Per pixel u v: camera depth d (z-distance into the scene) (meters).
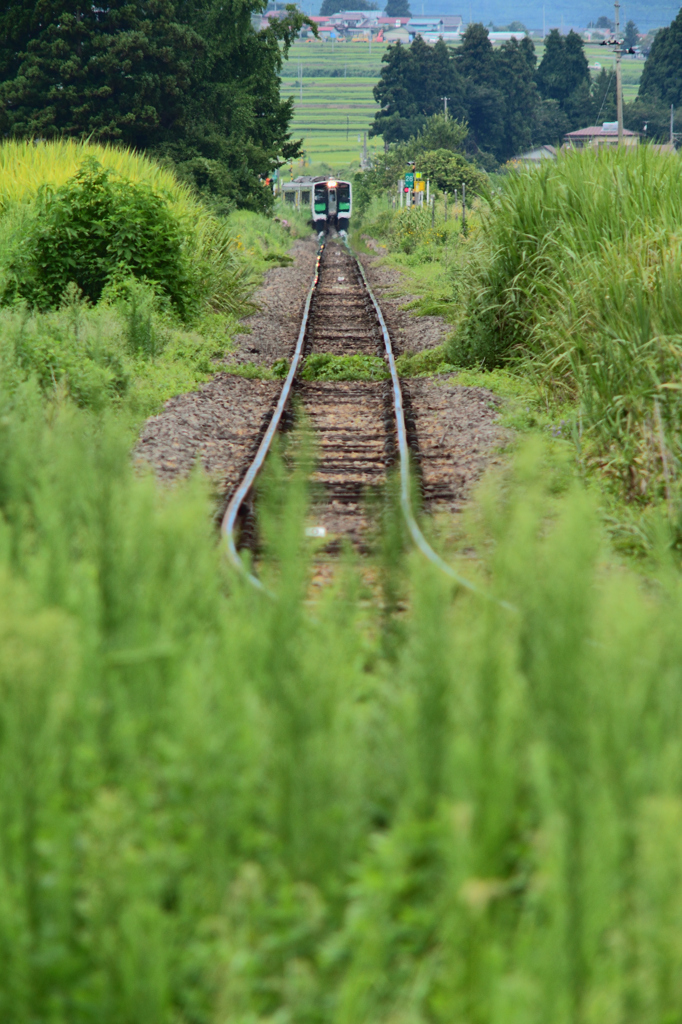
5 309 56.12
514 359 55.12
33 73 174.62
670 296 35.88
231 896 9.47
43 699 10.01
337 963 9.17
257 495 33.12
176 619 13.48
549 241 51.22
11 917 8.83
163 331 63.09
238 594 15.48
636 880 8.94
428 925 9.34
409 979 9.12
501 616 12.21
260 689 11.90
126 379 46.81
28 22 177.75
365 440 43.03
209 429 44.16
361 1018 8.29
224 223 118.38
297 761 10.12
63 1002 8.88
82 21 180.50
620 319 36.31
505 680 10.98
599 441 34.62
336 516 31.48
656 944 8.24
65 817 9.79
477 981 8.38
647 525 27.02
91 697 11.20
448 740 10.41
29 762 9.73
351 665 14.94
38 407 28.09
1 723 10.15
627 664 10.90
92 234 68.31
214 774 10.04
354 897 9.81
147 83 177.50
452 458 39.38
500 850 9.53
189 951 9.27
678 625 12.63
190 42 183.62
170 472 35.78
